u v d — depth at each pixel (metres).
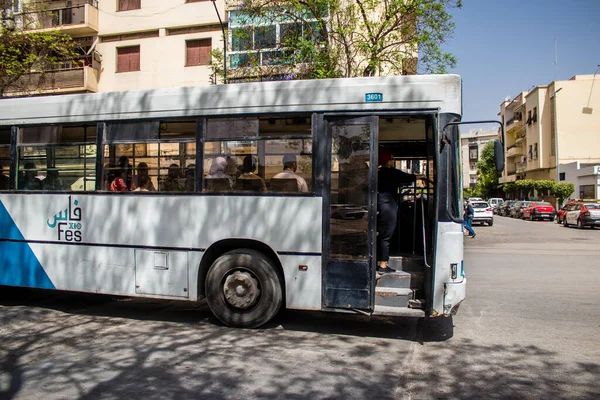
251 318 6.09
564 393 4.20
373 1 13.01
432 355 5.22
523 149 57.50
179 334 5.97
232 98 6.17
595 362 5.00
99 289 6.66
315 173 5.89
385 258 6.10
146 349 5.36
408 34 13.43
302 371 4.70
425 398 4.09
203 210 6.23
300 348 5.42
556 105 45.84
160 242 6.39
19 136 7.14
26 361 4.97
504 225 32.38
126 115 6.57
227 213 6.14
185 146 6.36
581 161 45.56
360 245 5.76
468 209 21.81
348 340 5.76
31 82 22.44
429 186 6.13
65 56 20.59
